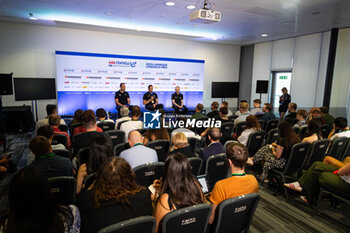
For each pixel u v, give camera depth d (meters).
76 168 2.98
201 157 2.82
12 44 7.64
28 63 7.90
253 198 1.72
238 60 11.75
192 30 8.36
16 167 4.33
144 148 2.50
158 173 2.35
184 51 10.30
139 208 1.37
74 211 1.22
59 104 8.27
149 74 9.50
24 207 0.95
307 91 8.86
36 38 7.89
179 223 1.43
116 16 6.70
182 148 2.67
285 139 3.18
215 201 1.76
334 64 7.74
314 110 4.79
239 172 1.82
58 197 1.93
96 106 8.79
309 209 2.98
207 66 10.98
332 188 2.64
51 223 1.01
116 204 1.30
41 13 6.47
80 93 8.49
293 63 9.33
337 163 2.92
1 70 7.62
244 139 3.87
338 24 7.00
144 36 9.39
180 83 10.14
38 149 2.13
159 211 1.51
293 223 2.68
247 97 11.55
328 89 7.76
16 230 0.97
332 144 3.46
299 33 8.48
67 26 7.89
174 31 8.64
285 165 3.22
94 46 8.66
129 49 9.22
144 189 1.47
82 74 8.44
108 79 8.84
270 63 10.33
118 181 1.31
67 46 8.30
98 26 7.82
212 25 7.51
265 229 2.57
